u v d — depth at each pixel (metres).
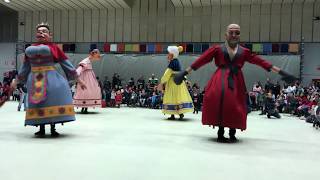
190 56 18.69
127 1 21.77
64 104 6.12
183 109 9.78
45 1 21.44
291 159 4.71
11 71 21.91
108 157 4.51
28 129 7.05
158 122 8.95
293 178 3.75
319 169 4.19
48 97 6.05
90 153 4.73
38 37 6.21
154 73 19.72
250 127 8.61
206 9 21.64
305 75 20.03
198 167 4.10
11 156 4.48
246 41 21.14
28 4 22.16
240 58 6.09
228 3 20.83
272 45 20.42
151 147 5.27
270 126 9.07
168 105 9.87
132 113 11.80
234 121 5.94
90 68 11.56
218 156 4.77
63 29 23.83
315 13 20.20
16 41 24.91
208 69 18.48
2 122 8.34
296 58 18.02
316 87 17.42
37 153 4.68
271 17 20.80
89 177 3.58
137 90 17.38
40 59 6.07
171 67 9.83
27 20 24.30
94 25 23.36
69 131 6.84
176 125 8.32
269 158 4.74
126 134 6.55
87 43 23.42
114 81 19.22
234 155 4.87
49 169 3.86
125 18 22.86
